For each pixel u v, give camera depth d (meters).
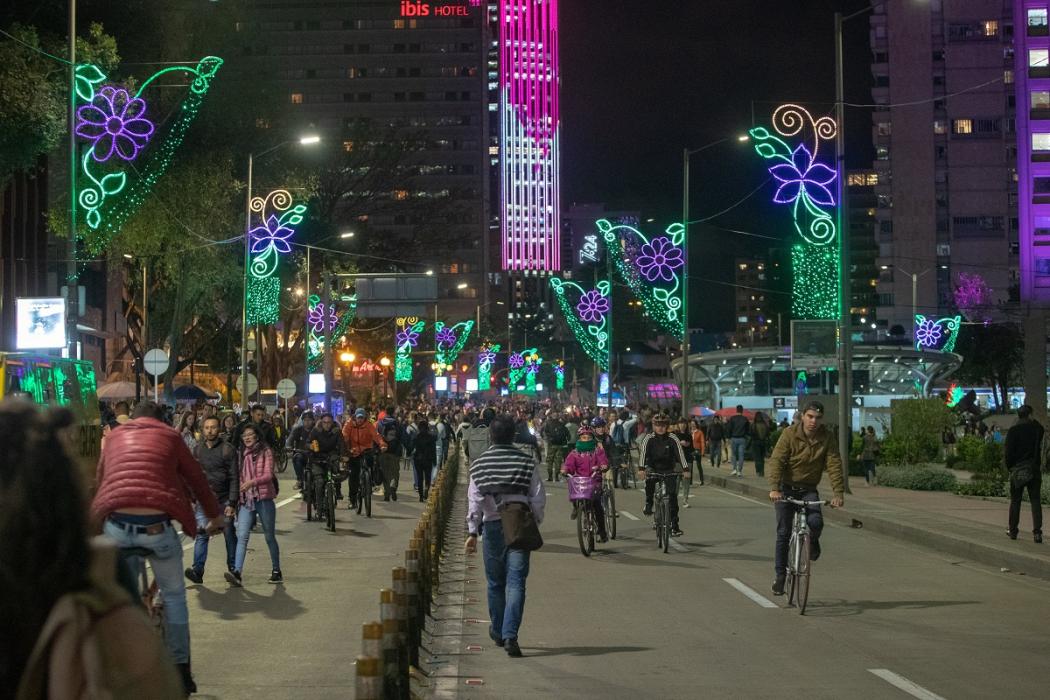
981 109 120.75
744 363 58.25
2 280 37.78
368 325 81.00
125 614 2.61
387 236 65.12
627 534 20.50
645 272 45.66
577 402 94.25
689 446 26.27
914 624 11.48
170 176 39.72
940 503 24.81
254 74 43.94
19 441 2.62
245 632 10.95
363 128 64.12
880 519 20.92
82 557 2.62
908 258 121.06
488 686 8.72
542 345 178.00
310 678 8.94
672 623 11.57
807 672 9.23
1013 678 9.00
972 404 57.28
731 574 15.26
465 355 133.38
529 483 10.19
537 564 16.33
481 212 179.12
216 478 13.80
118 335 58.50
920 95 121.19
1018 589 13.92
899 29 121.81
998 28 120.50
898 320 121.00
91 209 31.72
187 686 8.23
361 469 24.30
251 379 47.06
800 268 103.31
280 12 179.12
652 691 8.56
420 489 28.75
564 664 9.56
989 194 120.44
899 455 35.25
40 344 25.55
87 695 2.49
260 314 55.88
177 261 43.06
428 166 179.12
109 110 36.38
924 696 8.38
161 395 44.91
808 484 12.59
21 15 29.89
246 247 43.22
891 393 57.59
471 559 17.27
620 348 136.00
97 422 25.38
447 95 180.00
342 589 13.75
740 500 28.44
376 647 5.16
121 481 8.16
